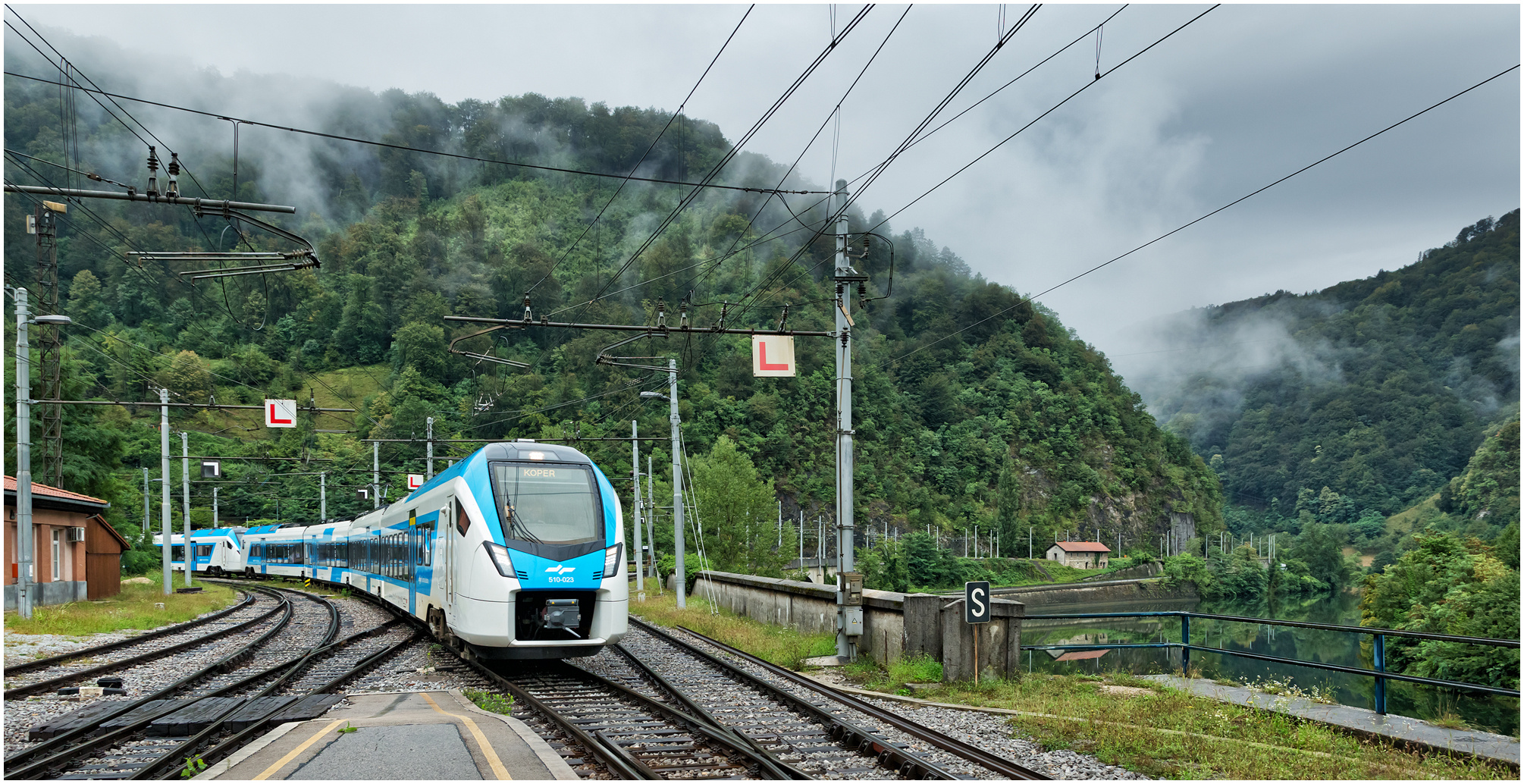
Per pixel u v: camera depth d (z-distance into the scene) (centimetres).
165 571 3778
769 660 1698
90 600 3397
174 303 8681
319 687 1326
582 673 1486
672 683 1413
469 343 11456
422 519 1908
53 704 1212
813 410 17512
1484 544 5394
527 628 1465
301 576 4641
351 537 3366
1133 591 13425
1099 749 963
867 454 18138
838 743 989
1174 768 881
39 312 4234
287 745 852
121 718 1038
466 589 1476
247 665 1630
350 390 11044
